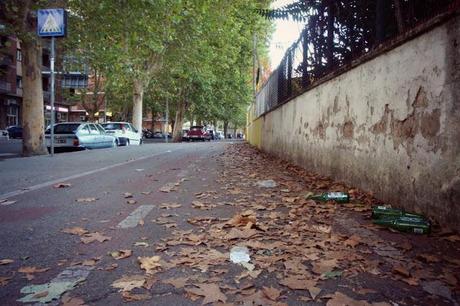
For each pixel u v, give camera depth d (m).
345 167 6.98
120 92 49.59
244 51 37.44
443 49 4.12
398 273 2.97
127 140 28.58
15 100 54.09
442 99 4.13
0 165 11.03
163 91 40.03
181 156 14.88
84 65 20.95
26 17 14.21
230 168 10.40
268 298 2.57
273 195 6.25
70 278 2.91
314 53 9.30
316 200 5.70
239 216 4.55
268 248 3.52
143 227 4.31
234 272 2.99
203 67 28.64
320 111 8.52
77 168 10.33
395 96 5.16
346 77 6.95
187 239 3.83
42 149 15.83
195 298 2.58
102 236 3.93
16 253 3.48
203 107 44.59
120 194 6.40
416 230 4.02
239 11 26.12
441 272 3.02
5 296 2.62
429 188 4.35
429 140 4.36
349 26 7.20
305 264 3.16
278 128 13.80
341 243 3.69
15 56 52.53
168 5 15.02
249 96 43.69
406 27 5.20
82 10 15.81
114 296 2.62
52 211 5.14
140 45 18.80
